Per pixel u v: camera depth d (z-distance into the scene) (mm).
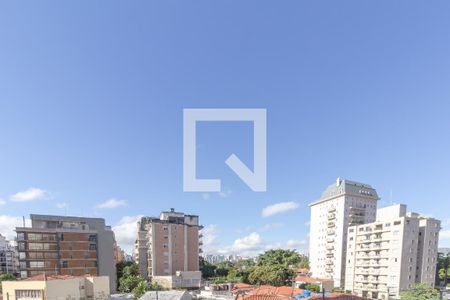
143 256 97188
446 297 51719
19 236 68375
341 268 93562
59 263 70375
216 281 83562
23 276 67000
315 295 43750
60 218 75312
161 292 47969
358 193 98562
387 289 71375
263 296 40000
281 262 98438
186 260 90000
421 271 72500
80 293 46938
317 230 107562
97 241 75938
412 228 72438
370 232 79375
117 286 78812
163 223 88562
